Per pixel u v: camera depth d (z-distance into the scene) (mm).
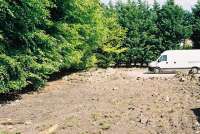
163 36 56781
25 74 21328
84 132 12766
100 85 24703
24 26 21031
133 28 55500
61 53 27719
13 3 20156
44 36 22484
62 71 35625
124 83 24516
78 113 15719
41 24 24594
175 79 24453
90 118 14562
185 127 12758
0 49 19844
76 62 33000
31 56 22375
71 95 21562
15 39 21516
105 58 50719
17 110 18031
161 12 57875
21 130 13672
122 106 16609
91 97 20156
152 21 56906
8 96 22125
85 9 30469
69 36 28062
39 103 19625
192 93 18500
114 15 52500
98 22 35094
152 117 14195
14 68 20281
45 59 23422
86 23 32531
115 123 13648
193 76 24750
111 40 50969
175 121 13484
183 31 56719
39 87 24109
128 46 55312
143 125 13289
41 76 25250
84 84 26219
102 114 15141
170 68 39969
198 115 14039
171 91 19562
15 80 21031
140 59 55938
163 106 15953
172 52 40156
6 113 17406
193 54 39688
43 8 21125
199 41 58031
